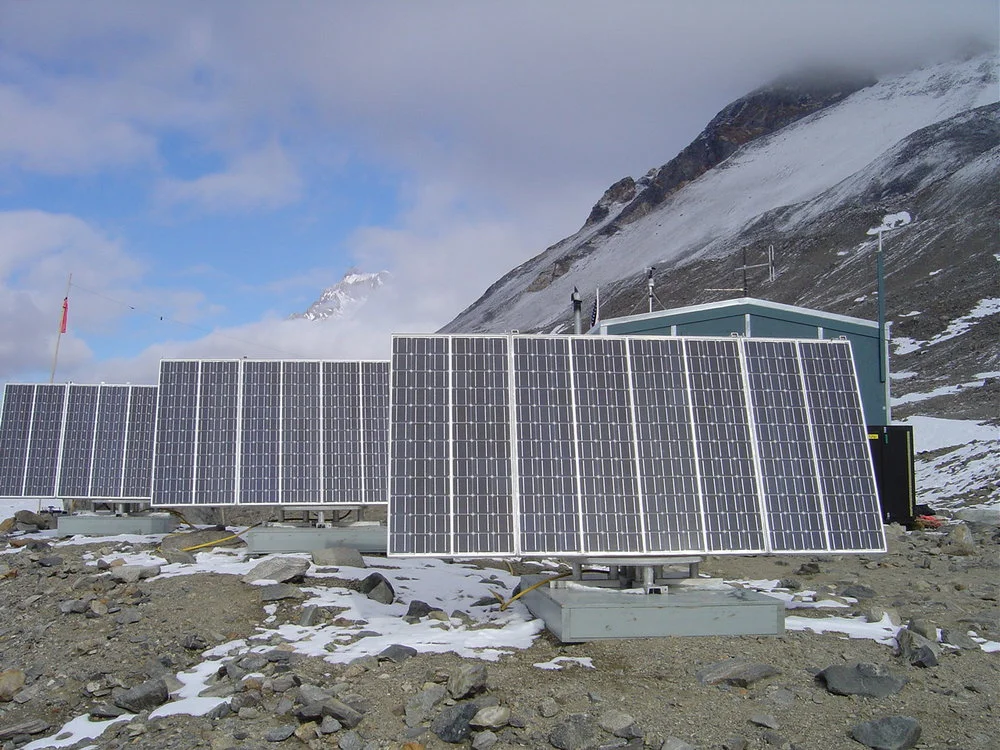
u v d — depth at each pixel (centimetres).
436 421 1452
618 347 1556
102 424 3019
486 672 1216
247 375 2459
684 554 1415
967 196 19612
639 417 1497
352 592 1755
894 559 2147
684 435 1494
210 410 2405
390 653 1313
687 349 1570
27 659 1485
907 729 998
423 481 1409
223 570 1947
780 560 2220
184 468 2338
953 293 14025
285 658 1323
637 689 1170
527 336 1538
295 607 1645
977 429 5391
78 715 1264
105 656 1452
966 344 11238
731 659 1234
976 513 2973
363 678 1244
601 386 1515
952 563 1991
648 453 1471
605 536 1405
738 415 1523
